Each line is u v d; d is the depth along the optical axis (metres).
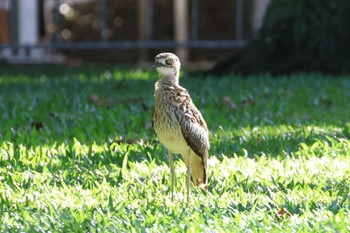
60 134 12.60
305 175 10.10
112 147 11.38
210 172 10.23
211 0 33.38
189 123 8.73
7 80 22.36
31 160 10.77
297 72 21.83
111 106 15.64
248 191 9.49
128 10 33.47
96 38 33.47
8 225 8.14
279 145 11.75
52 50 30.89
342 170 10.35
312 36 21.34
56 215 8.42
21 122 13.52
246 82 19.50
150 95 17.61
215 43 27.16
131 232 7.86
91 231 7.93
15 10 27.52
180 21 30.19
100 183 9.88
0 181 9.88
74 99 16.08
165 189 9.58
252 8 26.89
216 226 8.04
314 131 12.79
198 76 22.89
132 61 32.50
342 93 17.25
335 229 7.88
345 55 21.30
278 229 7.93
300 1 20.75
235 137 12.28
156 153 11.09
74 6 33.69
